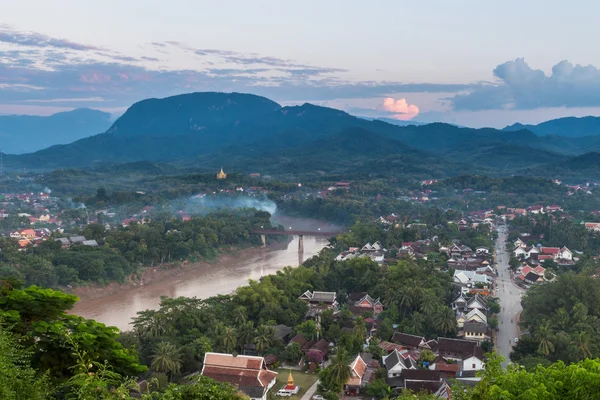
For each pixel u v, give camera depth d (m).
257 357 124.88
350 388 126.88
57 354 55.44
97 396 47.03
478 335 161.75
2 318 52.47
